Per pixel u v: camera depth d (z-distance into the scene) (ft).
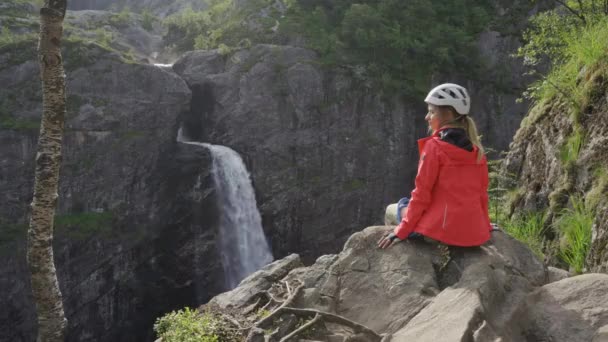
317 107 100.32
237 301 15.42
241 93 98.32
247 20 111.14
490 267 12.42
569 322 11.04
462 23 116.67
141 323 91.25
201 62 101.86
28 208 78.02
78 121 81.30
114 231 84.79
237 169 98.53
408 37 105.81
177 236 94.38
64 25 111.04
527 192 27.53
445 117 13.25
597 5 34.09
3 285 74.64
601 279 11.84
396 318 12.19
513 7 116.98
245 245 98.22
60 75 21.48
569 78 26.25
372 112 103.76
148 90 88.43
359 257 14.10
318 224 103.14
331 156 102.22
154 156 90.53
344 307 13.23
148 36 132.16
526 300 11.93
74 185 81.51
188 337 12.57
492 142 112.16
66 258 78.84
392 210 15.75
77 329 82.02
